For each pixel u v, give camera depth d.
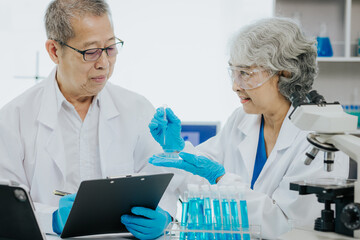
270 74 1.89
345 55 3.91
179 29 4.30
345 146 1.32
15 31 4.19
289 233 1.39
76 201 1.48
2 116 2.02
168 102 4.33
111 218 1.64
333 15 4.18
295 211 1.80
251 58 1.84
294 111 1.41
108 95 2.18
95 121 2.12
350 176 3.36
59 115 2.08
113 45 1.90
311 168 1.85
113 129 2.13
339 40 4.18
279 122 2.07
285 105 2.03
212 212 1.50
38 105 2.08
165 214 1.79
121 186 1.51
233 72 1.95
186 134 3.23
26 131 2.03
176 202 2.02
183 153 1.78
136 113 2.20
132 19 4.27
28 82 4.24
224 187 1.50
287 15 4.20
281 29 1.89
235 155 2.28
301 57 1.92
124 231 1.72
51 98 2.06
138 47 4.29
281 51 1.86
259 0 4.30
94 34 1.83
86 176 2.09
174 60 4.31
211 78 4.33
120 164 2.13
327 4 4.18
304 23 4.20
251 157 2.17
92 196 1.50
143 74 4.31
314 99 1.44
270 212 1.75
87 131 2.10
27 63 4.22
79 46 1.84
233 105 4.33
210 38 4.31
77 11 1.82
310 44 1.92
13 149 1.99
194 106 4.34
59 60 1.94
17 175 2.01
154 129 1.91
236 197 1.51
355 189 1.32
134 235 1.67
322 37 3.96
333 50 4.16
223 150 2.40
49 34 1.92
